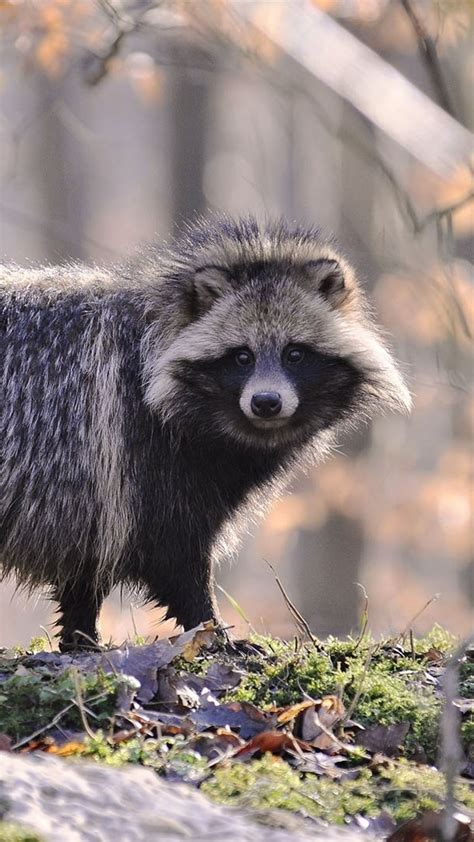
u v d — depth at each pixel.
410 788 7.12
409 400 11.98
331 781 7.27
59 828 5.16
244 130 35.88
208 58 21.70
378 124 18.62
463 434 23.98
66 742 7.49
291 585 28.83
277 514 23.47
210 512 11.17
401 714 8.32
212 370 11.00
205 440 11.03
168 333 11.04
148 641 10.80
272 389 10.76
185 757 7.18
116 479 10.80
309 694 8.69
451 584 31.95
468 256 23.70
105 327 11.02
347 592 25.42
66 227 30.59
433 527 24.20
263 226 12.27
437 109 19.41
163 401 10.80
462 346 21.88
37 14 18.28
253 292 11.20
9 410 10.84
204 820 5.45
